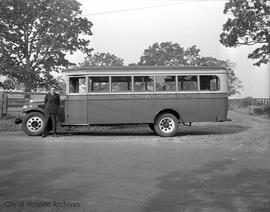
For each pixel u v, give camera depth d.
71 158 11.03
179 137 16.94
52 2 34.94
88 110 16.66
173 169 9.66
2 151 12.18
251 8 31.97
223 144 14.66
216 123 26.34
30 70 34.22
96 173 9.06
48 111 16.12
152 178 8.64
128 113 16.78
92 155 11.61
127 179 8.51
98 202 6.75
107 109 16.69
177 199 7.02
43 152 12.04
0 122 19.61
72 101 16.69
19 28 34.44
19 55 35.12
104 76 16.72
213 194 7.39
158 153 12.20
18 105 20.44
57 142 14.65
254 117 33.19
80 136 17.16
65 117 16.78
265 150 13.09
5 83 35.12
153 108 16.89
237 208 6.54
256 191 7.63
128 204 6.66
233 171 9.52
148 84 16.92
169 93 16.97
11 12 33.38
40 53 35.44
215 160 11.02
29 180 8.28
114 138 16.44
